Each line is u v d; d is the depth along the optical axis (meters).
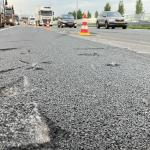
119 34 23.30
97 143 2.36
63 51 9.39
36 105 3.37
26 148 2.23
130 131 2.62
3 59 7.38
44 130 2.59
